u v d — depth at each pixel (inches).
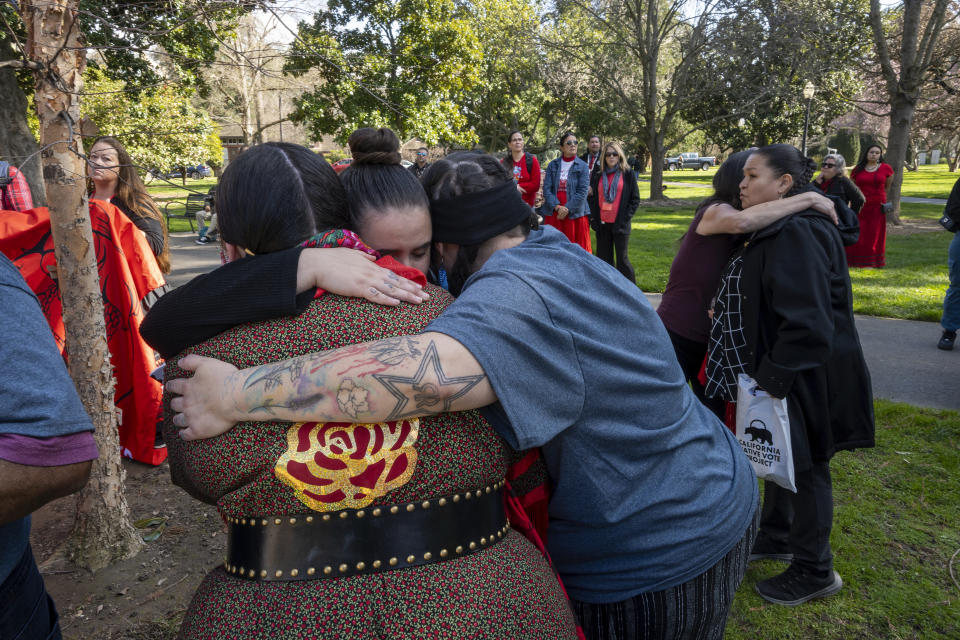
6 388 38.6
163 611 99.0
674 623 50.7
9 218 125.0
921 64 628.7
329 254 41.6
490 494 43.1
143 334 43.8
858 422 95.1
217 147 789.9
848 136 1499.8
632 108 1014.4
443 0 604.4
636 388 47.3
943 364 215.0
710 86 959.6
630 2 979.3
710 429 56.5
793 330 86.5
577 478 47.6
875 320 275.1
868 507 126.4
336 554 38.3
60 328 131.0
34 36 93.2
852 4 863.1
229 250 46.6
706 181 1610.5
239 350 40.3
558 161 352.2
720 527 52.1
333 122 589.6
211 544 116.8
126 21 99.8
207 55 118.2
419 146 354.0
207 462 39.8
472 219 50.4
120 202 147.9
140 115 536.1
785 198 93.9
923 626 95.7
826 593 101.3
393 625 37.4
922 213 736.3
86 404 106.9
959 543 115.2
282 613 37.4
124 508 112.7
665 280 348.8
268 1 105.0
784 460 88.4
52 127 96.4
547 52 1136.2
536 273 44.8
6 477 37.9
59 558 110.6
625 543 49.6
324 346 39.8
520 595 40.8
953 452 147.6
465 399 38.6
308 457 38.0
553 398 42.4
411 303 42.3
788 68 916.6
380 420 37.7
